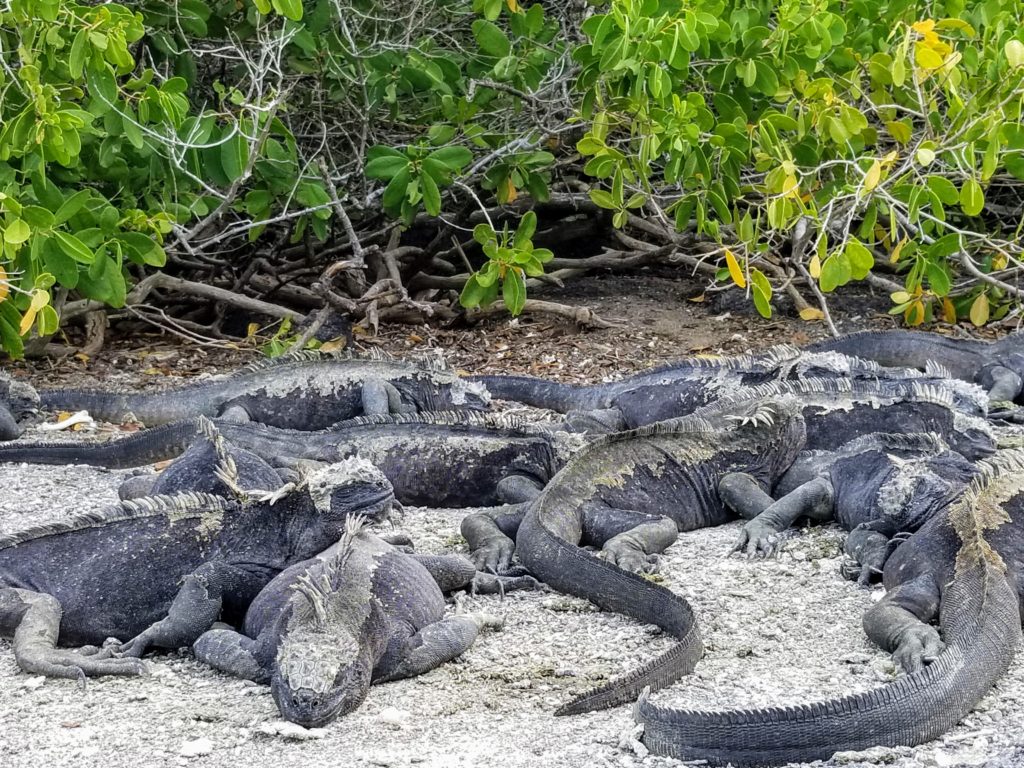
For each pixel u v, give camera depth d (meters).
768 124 3.22
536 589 2.49
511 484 2.76
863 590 2.46
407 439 2.83
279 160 3.45
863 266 3.06
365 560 2.29
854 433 2.82
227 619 2.35
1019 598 2.31
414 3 3.61
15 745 2.11
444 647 2.27
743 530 2.64
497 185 3.61
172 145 3.27
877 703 2.07
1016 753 2.06
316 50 3.52
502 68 3.43
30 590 2.32
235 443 2.86
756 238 3.25
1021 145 3.18
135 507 2.36
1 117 3.11
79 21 3.06
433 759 2.07
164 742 2.11
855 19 3.39
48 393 3.19
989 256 3.78
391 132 4.04
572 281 4.40
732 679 2.23
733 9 3.34
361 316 4.07
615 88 3.38
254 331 3.84
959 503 2.40
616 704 2.18
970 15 3.35
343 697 2.15
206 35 3.55
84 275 3.19
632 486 2.69
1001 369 3.33
